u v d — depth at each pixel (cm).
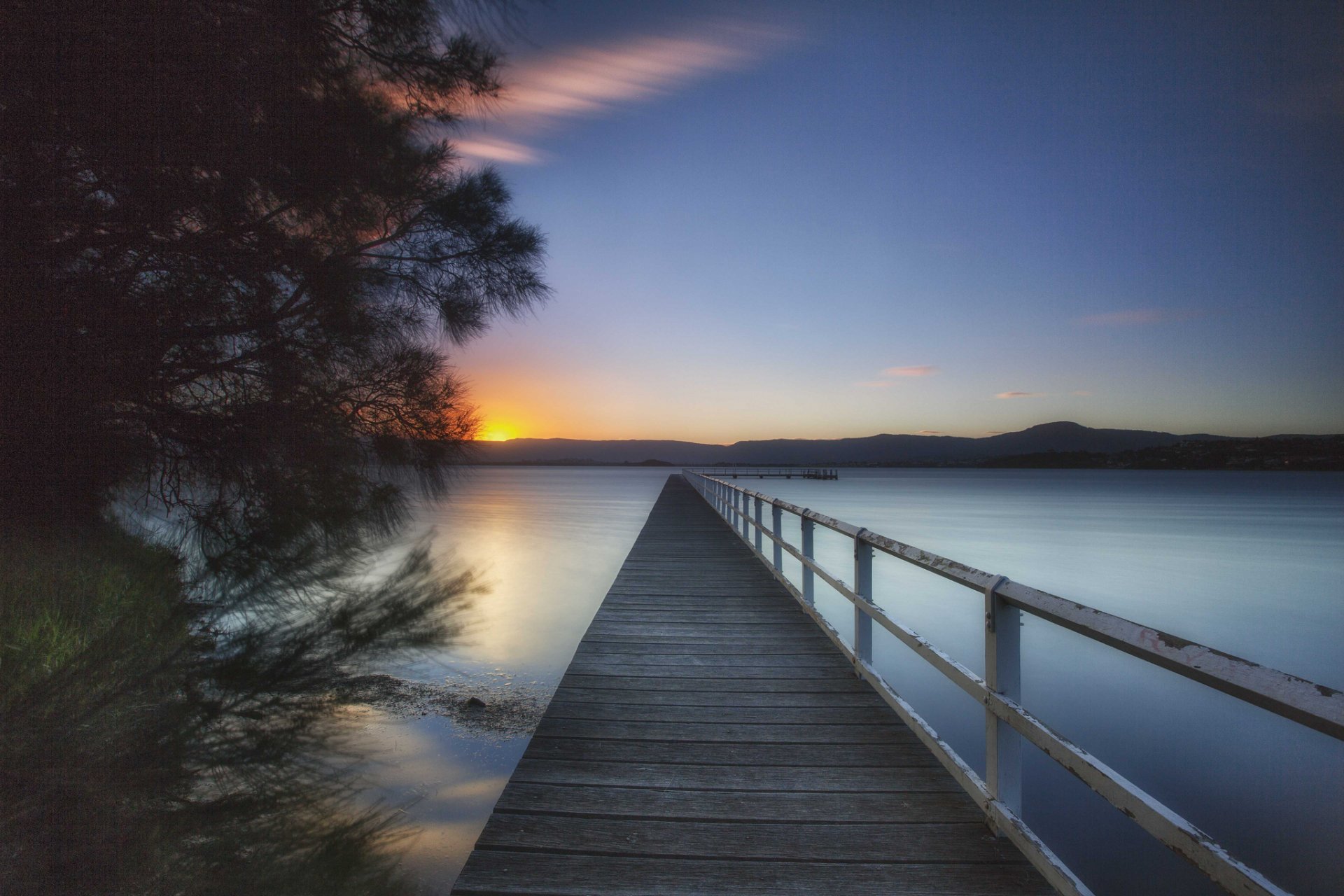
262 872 239
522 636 1090
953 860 239
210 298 355
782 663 480
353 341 407
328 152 371
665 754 330
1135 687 952
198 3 314
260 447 380
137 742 245
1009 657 243
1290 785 634
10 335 303
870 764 319
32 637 265
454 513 4356
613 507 5178
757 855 244
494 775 550
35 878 212
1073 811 559
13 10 278
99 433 321
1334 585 1984
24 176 302
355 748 295
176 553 360
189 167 331
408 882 275
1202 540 3338
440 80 412
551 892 224
